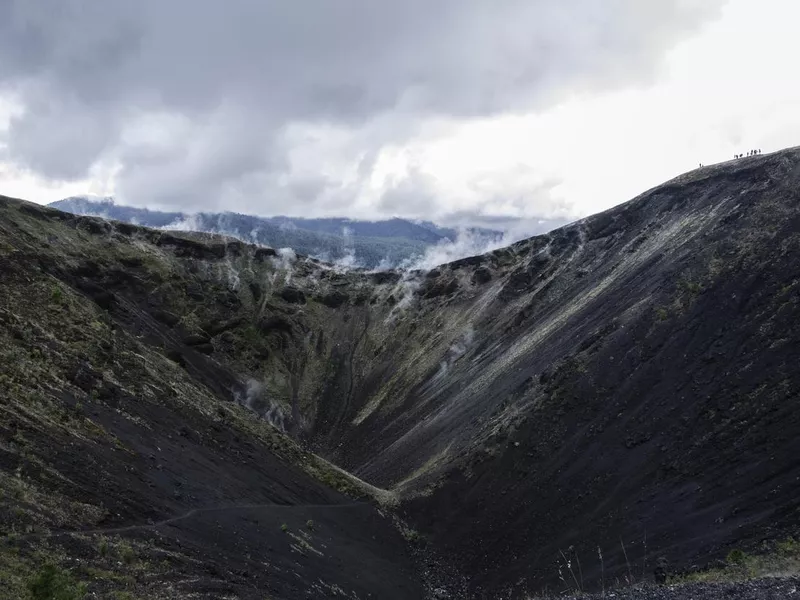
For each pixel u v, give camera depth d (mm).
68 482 36219
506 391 86812
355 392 142750
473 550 60344
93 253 130000
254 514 50344
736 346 58750
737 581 24047
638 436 58906
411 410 119125
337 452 117312
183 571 33438
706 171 111562
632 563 45844
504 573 54938
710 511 45969
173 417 59625
